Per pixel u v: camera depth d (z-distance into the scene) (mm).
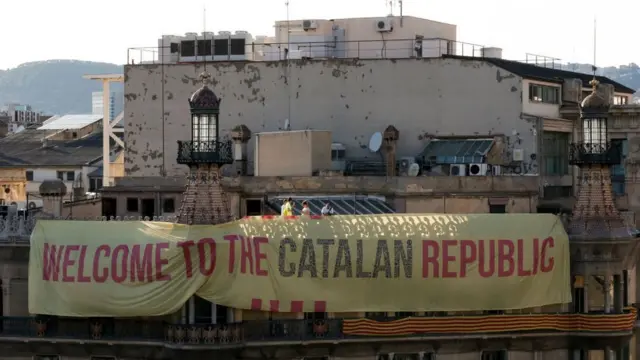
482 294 84812
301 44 105375
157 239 81312
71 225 83500
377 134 97500
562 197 93812
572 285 87562
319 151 94500
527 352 87188
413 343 85125
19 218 90062
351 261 82750
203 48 104562
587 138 87562
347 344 84000
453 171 95750
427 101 98062
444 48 104688
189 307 81875
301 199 90875
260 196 91688
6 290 86750
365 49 105062
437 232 84250
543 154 96375
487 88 96875
